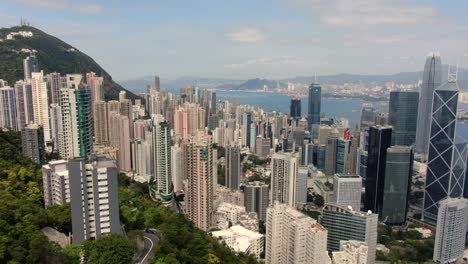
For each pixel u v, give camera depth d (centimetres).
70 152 16212
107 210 13588
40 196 16900
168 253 13250
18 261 10169
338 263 18725
